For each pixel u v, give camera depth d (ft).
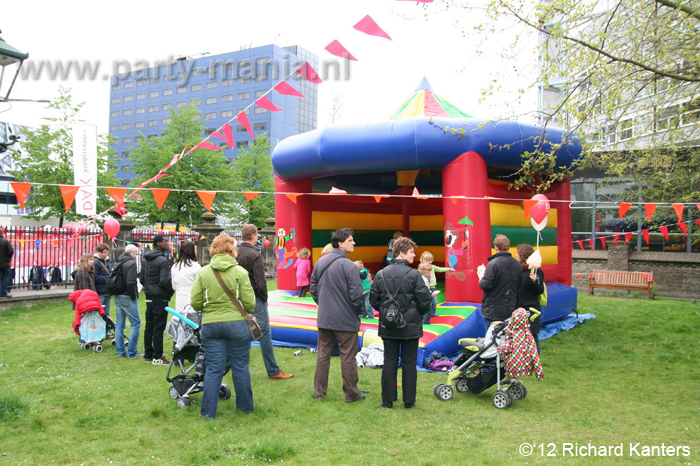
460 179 24.59
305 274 30.35
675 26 21.07
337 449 12.67
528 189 30.55
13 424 14.07
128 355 22.15
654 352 24.53
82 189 23.89
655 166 29.53
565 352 24.56
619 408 16.34
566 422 14.98
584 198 58.08
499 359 16.57
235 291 14.57
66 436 13.35
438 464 11.87
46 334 27.53
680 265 49.96
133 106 254.06
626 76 20.26
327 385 17.34
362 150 25.63
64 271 44.11
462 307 24.44
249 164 99.81
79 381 18.31
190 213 83.97
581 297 47.44
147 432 13.66
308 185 31.83
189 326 16.15
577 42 20.39
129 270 21.63
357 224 36.42
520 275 18.34
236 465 11.66
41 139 77.61
